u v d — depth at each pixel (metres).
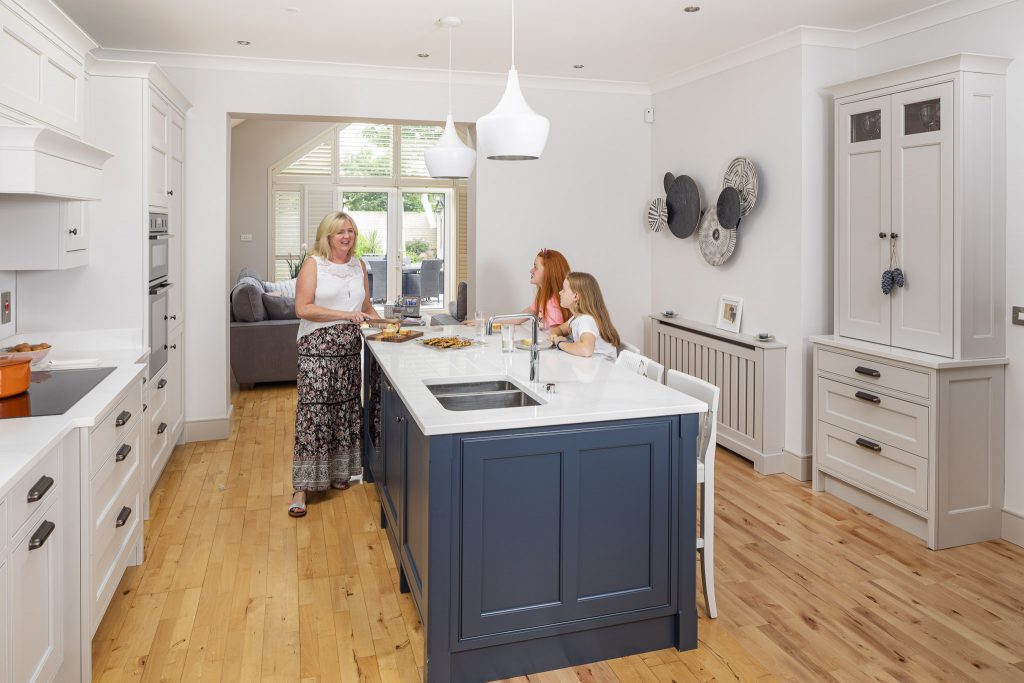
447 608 2.17
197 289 4.73
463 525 2.17
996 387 3.27
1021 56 3.15
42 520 1.85
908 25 3.72
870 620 2.62
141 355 3.33
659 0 3.51
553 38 4.16
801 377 4.10
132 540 2.76
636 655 2.42
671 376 2.88
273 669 2.30
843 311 3.81
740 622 2.62
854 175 3.69
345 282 3.71
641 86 5.44
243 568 3.02
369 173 10.11
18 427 1.98
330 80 4.82
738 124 4.52
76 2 3.54
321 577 2.95
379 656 2.38
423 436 2.22
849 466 3.69
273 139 9.75
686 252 5.15
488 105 5.13
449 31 4.03
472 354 3.36
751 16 3.75
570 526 2.29
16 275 3.48
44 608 1.87
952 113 3.12
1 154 2.25
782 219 4.17
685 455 2.41
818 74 4.00
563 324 4.00
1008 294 3.26
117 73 3.57
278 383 6.94
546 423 2.21
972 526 3.28
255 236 9.79
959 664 2.35
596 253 5.50
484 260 5.29
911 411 3.29
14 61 2.44
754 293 4.45
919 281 3.34
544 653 2.32
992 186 3.18
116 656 2.35
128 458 2.69
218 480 4.11
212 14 3.72
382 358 3.23
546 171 5.34
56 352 3.45
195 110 4.62
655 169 5.51
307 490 3.68
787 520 3.56
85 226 3.46
